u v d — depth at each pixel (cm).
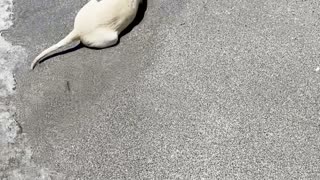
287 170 187
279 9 228
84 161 192
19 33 226
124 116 202
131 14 219
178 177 187
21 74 214
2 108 205
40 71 214
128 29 225
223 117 200
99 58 217
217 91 206
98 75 212
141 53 218
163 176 187
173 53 217
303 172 186
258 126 197
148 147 194
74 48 220
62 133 198
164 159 191
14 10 233
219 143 193
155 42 221
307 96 203
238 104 203
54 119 202
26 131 199
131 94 207
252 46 218
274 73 210
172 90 207
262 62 213
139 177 188
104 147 195
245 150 191
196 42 220
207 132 196
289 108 200
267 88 206
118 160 192
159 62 215
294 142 192
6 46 221
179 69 213
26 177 188
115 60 216
